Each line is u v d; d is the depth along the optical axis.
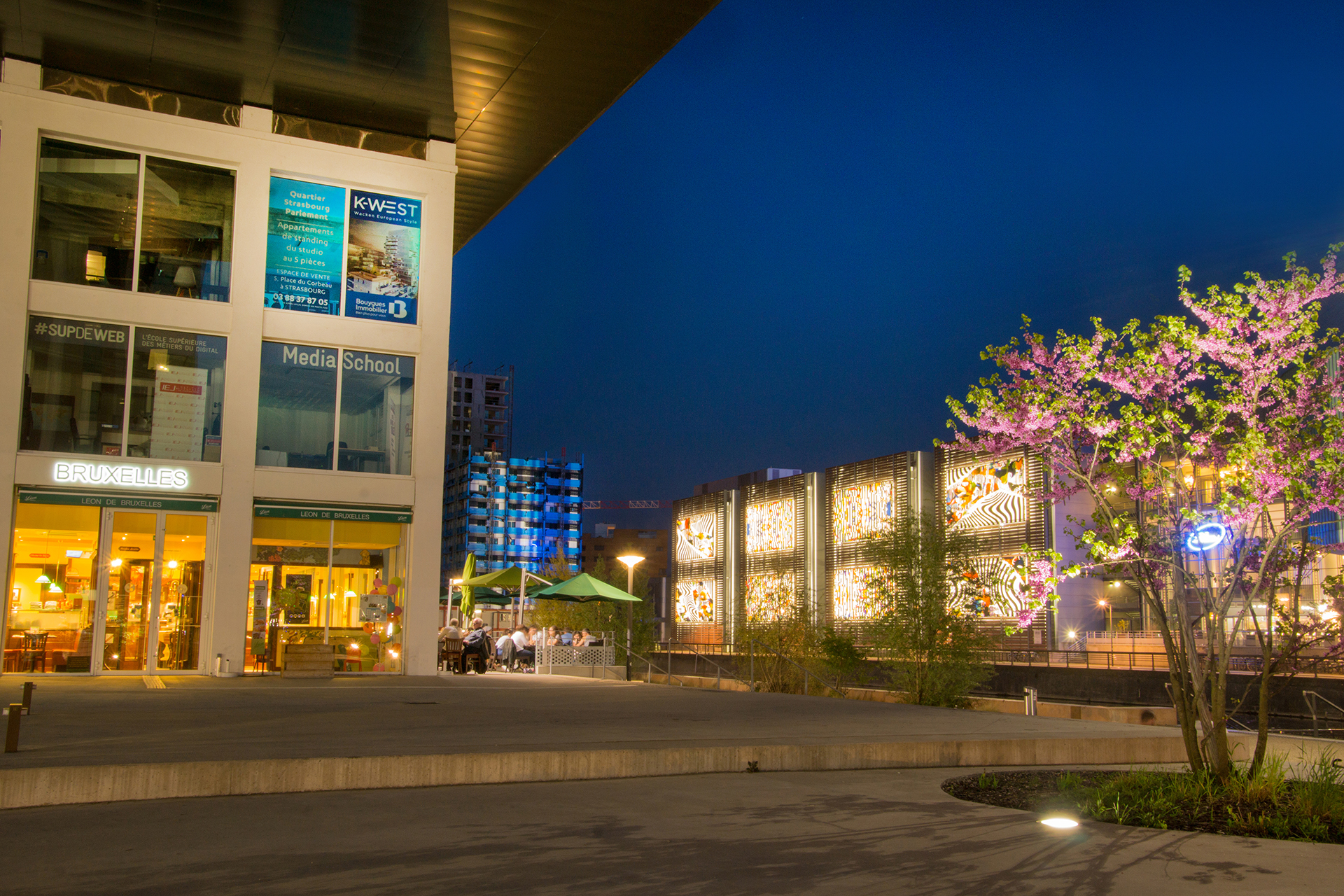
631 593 28.09
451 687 17.42
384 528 20.14
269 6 16.88
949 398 8.81
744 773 8.91
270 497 19.20
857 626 56.75
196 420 18.88
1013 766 9.94
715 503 77.00
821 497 67.00
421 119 20.80
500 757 8.10
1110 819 6.93
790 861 5.48
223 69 18.78
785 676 25.61
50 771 6.84
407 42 17.98
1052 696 34.91
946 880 5.12
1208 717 8.06
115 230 18.80
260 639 19.03
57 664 17.67
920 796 7.79
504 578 28.12
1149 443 7.97
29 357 17.95
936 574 23.50
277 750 8.09
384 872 5.05
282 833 5.98
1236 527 7.98
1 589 17.30
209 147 19.45
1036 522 48.38
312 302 20.00
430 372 20.72
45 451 17.83
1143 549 8.24
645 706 13.88
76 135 18.58
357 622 19.75
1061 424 8.29
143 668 18.14
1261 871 5.46
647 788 8.01
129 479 18.22
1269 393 8.16
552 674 26.00
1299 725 23.75
